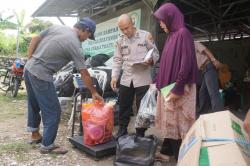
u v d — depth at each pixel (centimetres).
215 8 929
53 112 407
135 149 367
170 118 352
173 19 351
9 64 1190
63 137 489
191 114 348
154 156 372
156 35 700
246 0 827
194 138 222
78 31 409
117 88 501
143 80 439
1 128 541
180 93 338
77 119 567
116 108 555
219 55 1052
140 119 399
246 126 197
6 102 820
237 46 1003
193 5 900
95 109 414
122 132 460
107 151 402
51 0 1028
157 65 479
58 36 398
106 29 922
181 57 343
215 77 438
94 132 406
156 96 401
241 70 979
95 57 690
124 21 422
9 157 396
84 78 401
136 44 437
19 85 900
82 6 1077
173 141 375
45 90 400
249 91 870
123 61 455
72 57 395
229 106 812
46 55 397
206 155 201
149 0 655
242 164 185
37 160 390
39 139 451
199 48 430
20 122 591
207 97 455
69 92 565
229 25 1127
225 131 215
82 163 388
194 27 1189
